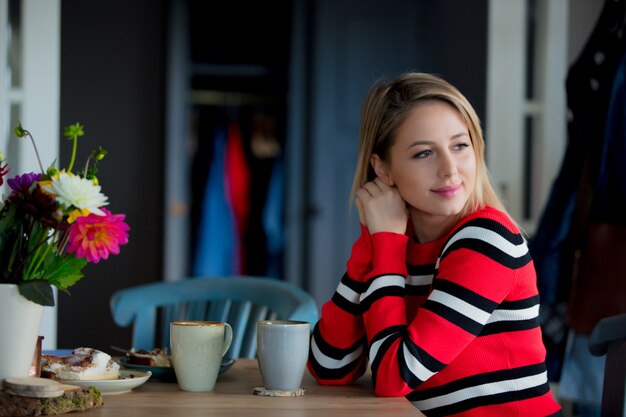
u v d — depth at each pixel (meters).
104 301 5.05
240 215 5.94
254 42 6.24
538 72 3.69
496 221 1.42
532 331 1.43
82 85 5.11
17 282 1.15
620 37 2.96
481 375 1.41
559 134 3.64
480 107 4.91
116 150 5.13
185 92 5.22
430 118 1.46
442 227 1.52
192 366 1.33
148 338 2.09
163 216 5.16
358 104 5.39
